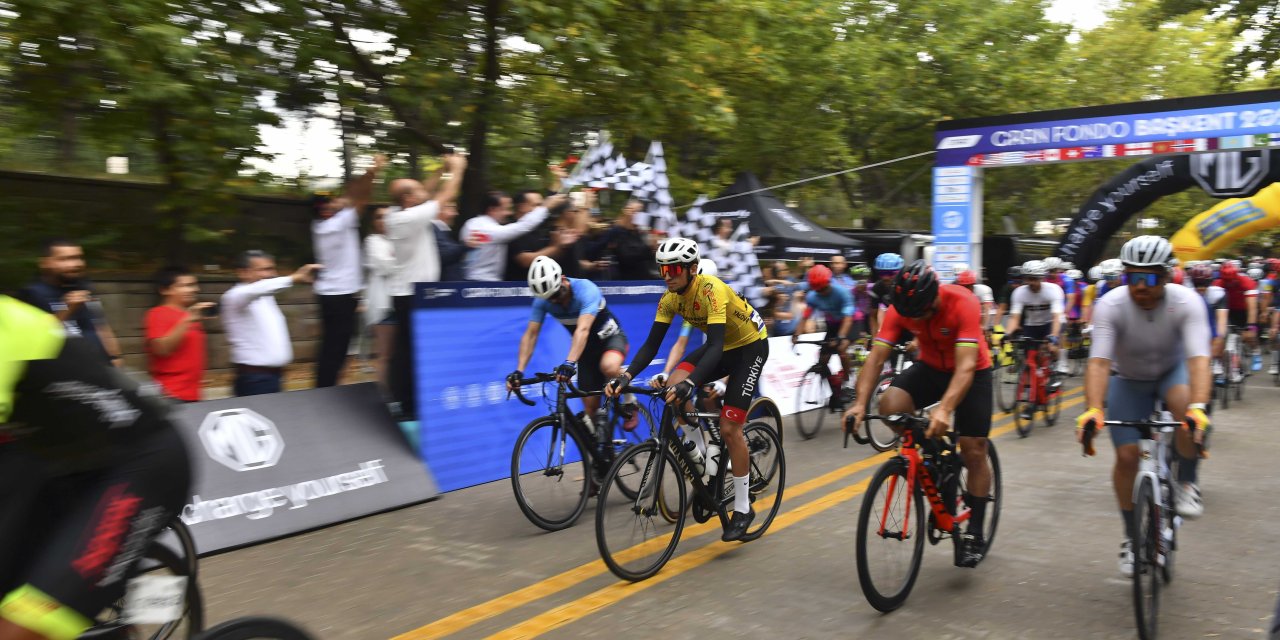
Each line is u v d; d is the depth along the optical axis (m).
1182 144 12.70
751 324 4.69
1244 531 4.99
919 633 3.51
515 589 4.06
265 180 8.80
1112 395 4.39
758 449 4.98
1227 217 16.27
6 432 1.88
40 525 2.05
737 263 9.66
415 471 5.80
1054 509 5.48
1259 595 3.94
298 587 4.12
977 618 3.67
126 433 2.00
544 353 6.83
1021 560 4.47
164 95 6.98
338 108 9.45
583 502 5.31
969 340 3.87
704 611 3.76
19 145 9.55
